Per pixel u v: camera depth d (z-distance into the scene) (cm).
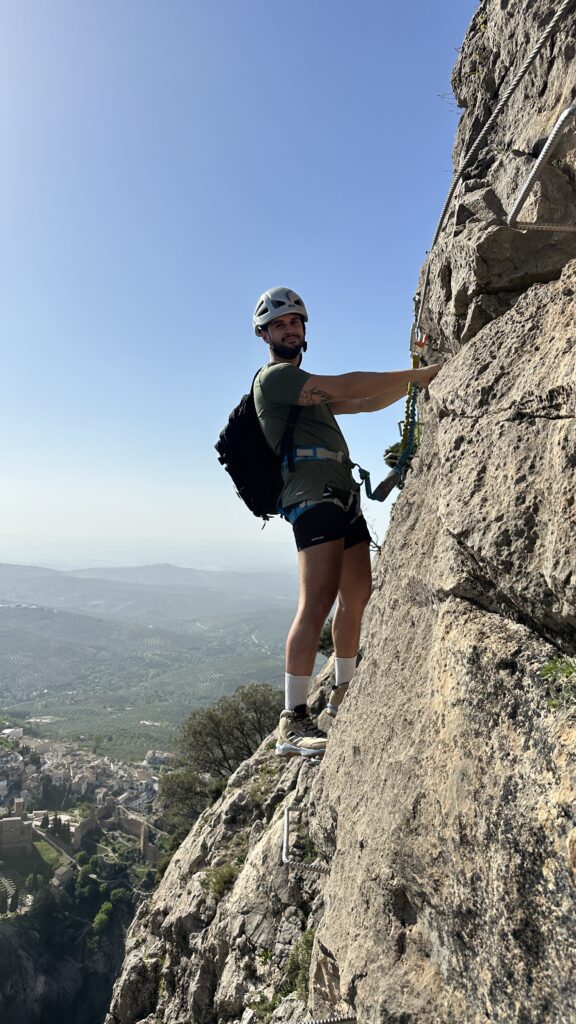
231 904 765
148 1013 847
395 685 247
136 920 1097
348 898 253
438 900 181
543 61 279
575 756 133
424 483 289
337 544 298
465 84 388
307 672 310
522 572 166
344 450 309
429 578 230
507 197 283
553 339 185
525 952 142
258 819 980
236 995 656
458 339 302
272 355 323
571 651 155
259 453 317
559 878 132
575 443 155
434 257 327
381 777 232
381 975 206
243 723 2542
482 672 174
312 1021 237
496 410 199
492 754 162
